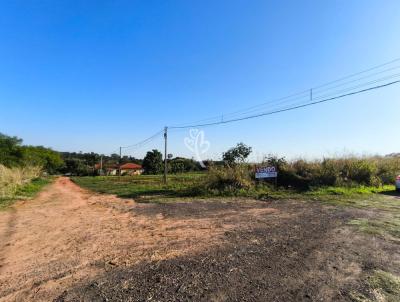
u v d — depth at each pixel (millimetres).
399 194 13945
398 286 3918
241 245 5949
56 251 6035
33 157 43750
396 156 22516
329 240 6172
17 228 8531
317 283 4055
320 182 16328
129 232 7543
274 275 4359
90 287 4133
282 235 6688
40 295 3945
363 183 16391
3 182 18156
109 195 18594
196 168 59062
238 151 27594
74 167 86750
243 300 3615
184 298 3699
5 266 5191
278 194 14555
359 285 3969
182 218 9266
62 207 13227
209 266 4785
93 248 6129
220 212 10148
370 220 8109
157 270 4691
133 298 3736
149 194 17516
